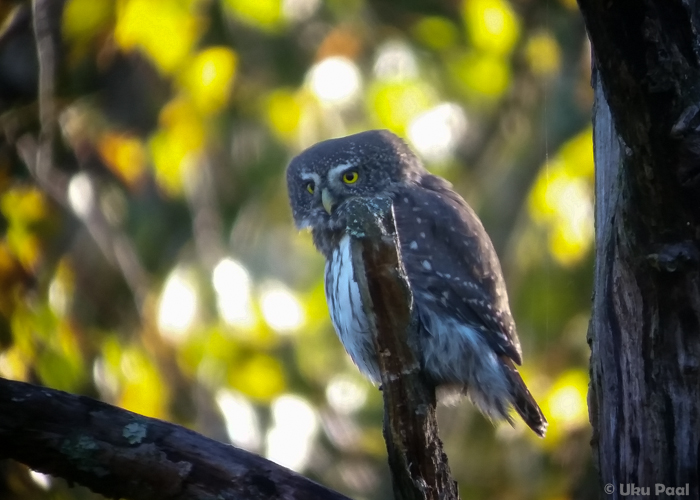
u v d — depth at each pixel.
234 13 11.08
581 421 10.66
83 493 9.55
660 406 5.46
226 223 12.88
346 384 12.78
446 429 13.74
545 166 11.27
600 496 5.83
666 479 5.44
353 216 5.46
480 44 11.28
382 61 11.66
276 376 9.98
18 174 10.96
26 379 9.09
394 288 5.44
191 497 5.66
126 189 11.55
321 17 12.65
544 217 11.30
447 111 11.49
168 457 5.66
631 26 4.59
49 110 10.30
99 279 11.30
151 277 11.77
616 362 5.63
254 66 12.37
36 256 9.68
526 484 12.55
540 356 12.31
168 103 11.02
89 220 10.33
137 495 5.70
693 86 4.71
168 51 10.13
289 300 10.23
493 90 11.59
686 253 5.12
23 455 5.63
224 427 9.90
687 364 5.37
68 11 10.29
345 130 11.89
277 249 13.54
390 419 5.59
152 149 10.61
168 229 12.68
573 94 13.23
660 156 4.86
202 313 10.11
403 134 11.13
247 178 13.02
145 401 9.38
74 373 9.19
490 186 14.23
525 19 13.52
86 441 5.63
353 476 11.22
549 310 12.83
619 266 5.52
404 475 5.61
